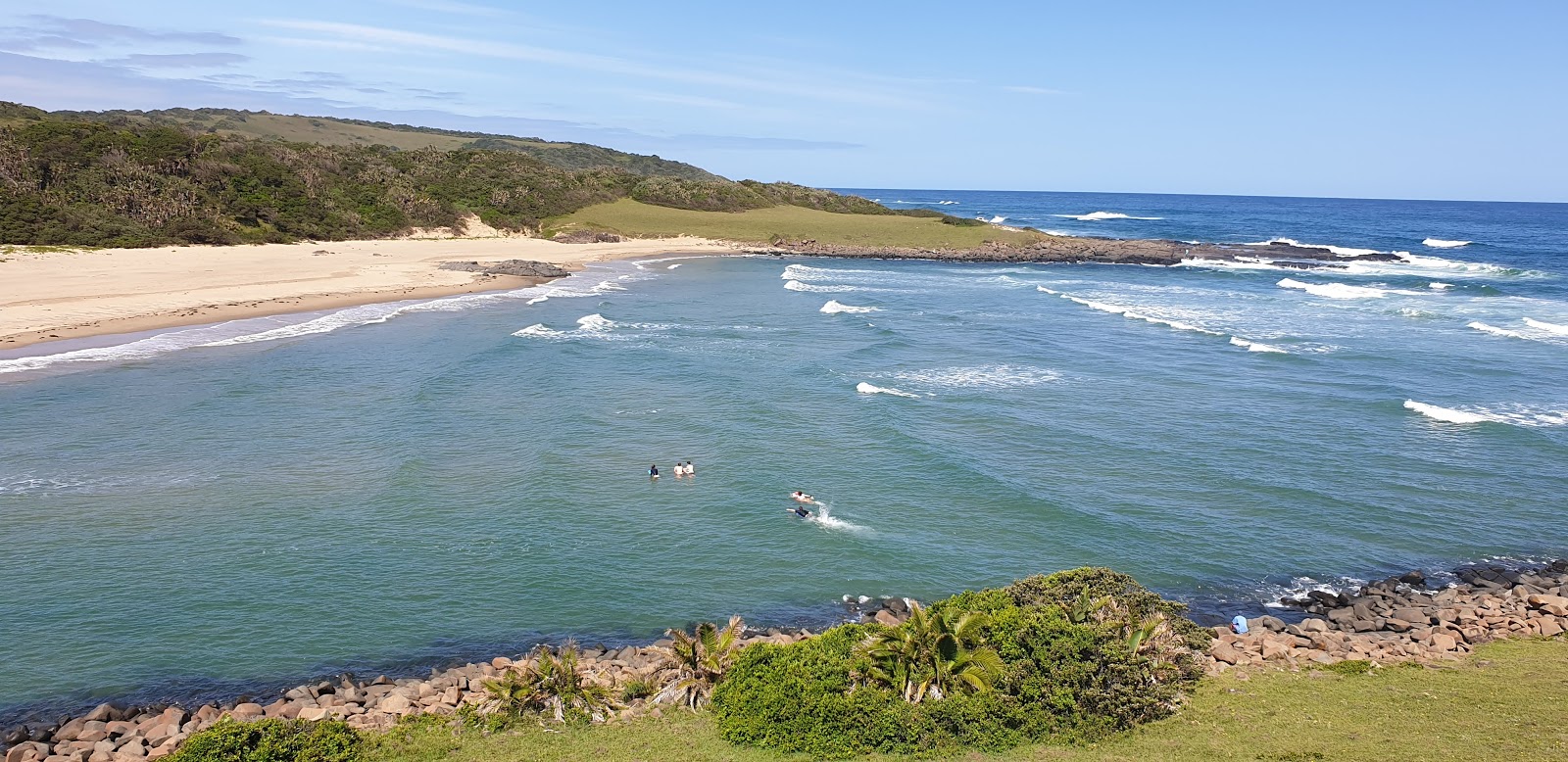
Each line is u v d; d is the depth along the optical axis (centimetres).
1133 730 1479
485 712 1570
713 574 2334
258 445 3155
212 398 3700
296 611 2070
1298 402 4003
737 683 1541
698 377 4316
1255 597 2262
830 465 3128
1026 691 1459
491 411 3662
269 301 5972
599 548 2456
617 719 1552
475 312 5978
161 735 1552
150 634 1952
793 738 1416
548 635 2023
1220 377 4469
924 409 3828
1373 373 4525
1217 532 2639
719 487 2911
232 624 2005
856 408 3816
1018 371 4581
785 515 2703
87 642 1911
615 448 3262
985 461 3184
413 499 2734
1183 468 3156
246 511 2598
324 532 2486
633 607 2156
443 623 2052
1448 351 5075
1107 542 2569
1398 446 3391
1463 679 1720
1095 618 1675
